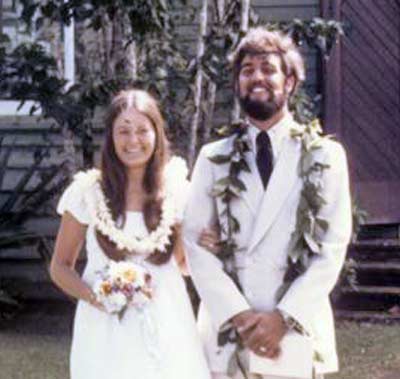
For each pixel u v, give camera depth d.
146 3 6.43
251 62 3.53
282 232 3.49
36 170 8.04
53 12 6.62
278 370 3.45
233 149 3.60
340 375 5.96
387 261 7.97
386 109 8.46
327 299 3.60
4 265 8.38
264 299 3.49
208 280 3.51
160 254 3.67
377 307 7.68
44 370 6.11
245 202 3.54
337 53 8.25
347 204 3.54
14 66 6.66
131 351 3.58
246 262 3.52
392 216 8.48
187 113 7.23
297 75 3.61
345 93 8.40
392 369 6.09
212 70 6.74
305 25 6.82
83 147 7.08
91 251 3.72
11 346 6.77
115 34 7.04
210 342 3.66
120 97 3.74
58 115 6.63
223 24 7.18
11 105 8.29
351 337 6.89
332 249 3.46
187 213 3.64
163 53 7.07
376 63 8.43
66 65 7.96
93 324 3.65
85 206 3.74
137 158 3.67
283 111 3.62
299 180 3.52
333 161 3.53
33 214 7.89
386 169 8.48
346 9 8.39
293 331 3.43
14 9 7.05
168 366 3.57
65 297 8.27
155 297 3.64
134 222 3.70
